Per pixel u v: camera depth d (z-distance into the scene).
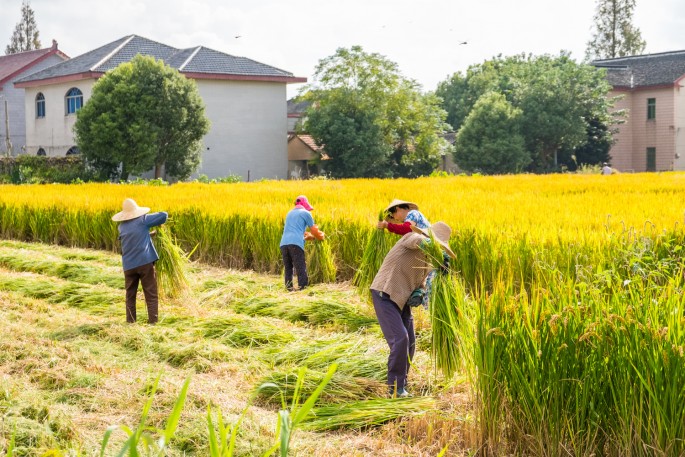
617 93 68.75
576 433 5.37
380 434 6.08
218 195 21.80
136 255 9.84
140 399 6.55
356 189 25.19
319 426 6.23
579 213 14.34
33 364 7.44
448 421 6.11
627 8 87.62
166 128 47.41
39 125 55.75
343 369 7.57
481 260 10.80
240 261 14.77
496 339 5.67
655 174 37.88
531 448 5.50
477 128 61.97
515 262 10.52
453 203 17.25
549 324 5.40
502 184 28.61
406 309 7.41
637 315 5.41
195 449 5.55
